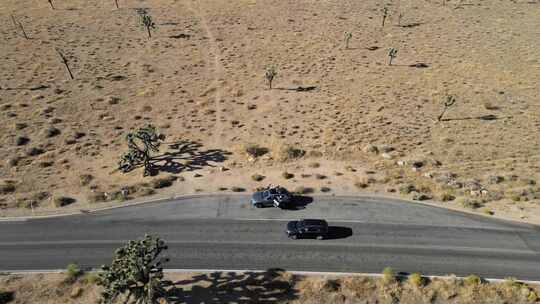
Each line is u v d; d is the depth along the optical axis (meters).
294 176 46.94
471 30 96.25
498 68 77.00
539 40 90.06
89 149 53.00
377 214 40.53
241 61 80.56
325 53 84.12
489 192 43.12
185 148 53.59
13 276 34.09
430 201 42.34
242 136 56.47
